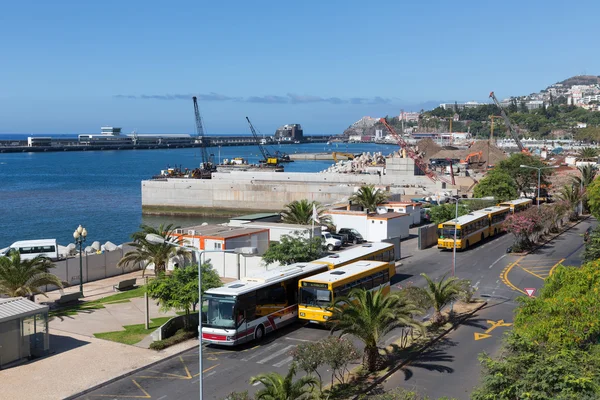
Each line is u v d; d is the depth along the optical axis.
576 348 24.62
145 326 38.75
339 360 26.27
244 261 53.22
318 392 25.11
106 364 31.92
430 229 70.88
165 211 135.75
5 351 31.58
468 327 38.41
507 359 22.47
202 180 134.50
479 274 54.69
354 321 29.14
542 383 20.41
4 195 161.75
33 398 27.44
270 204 129.50
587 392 19.94
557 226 82.56
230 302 34.03
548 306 27.27
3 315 31.56
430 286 38.31
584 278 28.97
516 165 109.06
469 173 156.62
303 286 38.16
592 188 67.19
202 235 55.19
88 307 43.56
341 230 72.88
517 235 66.38
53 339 36.22
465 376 29.64
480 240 73.50
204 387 28.83
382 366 30.97
